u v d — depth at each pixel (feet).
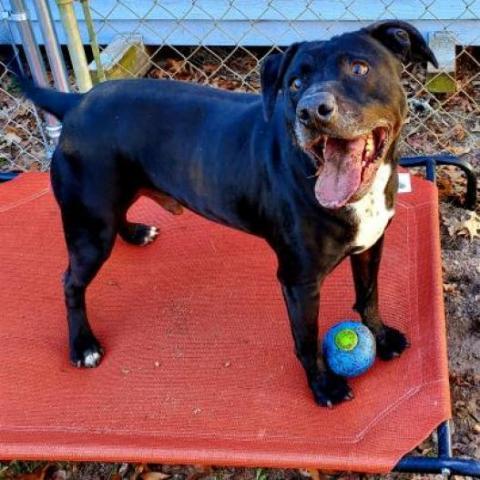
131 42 8.15
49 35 6.21
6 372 5.03
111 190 4.83
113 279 5.57
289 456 4.33
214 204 4.65
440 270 5.20
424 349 4.78
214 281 5.46
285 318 5.16
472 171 6.07
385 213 4.30
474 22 7.60
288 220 4.26
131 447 4.46
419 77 7.66
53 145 6.93
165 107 4.66
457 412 5.03
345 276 5.32
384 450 4.30
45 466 5.03
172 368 4.97
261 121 4.35
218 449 4.40
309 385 4.68
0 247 5.85
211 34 8.29
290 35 8.11
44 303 5.46
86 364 5.01
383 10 7.72
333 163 3.98
